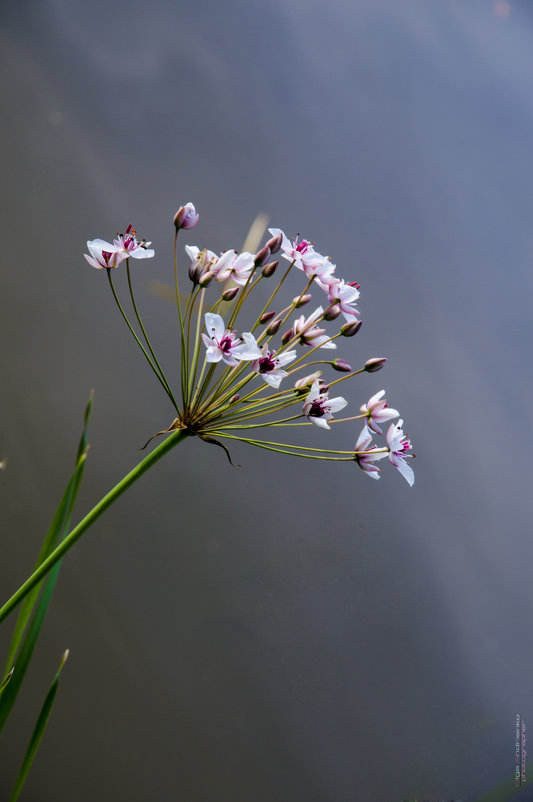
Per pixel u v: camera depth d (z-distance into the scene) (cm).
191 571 252
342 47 290
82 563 251
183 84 285
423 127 286
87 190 277
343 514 256
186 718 240
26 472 256
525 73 288
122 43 287
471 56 290
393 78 288
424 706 242
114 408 264
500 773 235
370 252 276
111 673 244
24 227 273
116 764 237
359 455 122
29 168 276
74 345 266
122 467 260
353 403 265
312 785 233
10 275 268
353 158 283
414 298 274
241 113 284
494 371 272
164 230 273
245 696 242
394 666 245
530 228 281
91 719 240
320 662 244
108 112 282
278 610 248
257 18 291
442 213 281
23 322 265
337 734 239
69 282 271
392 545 255
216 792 233
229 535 254
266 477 259
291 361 120
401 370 268
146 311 269
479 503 262
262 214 276
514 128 286
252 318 258
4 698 121
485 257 280
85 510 255
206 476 259
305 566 252
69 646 245
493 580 256
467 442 265
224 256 120
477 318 276
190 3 291
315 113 286
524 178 283
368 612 248
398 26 291
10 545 248
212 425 119
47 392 263
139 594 250
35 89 282
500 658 249
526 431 268
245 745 239
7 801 230
